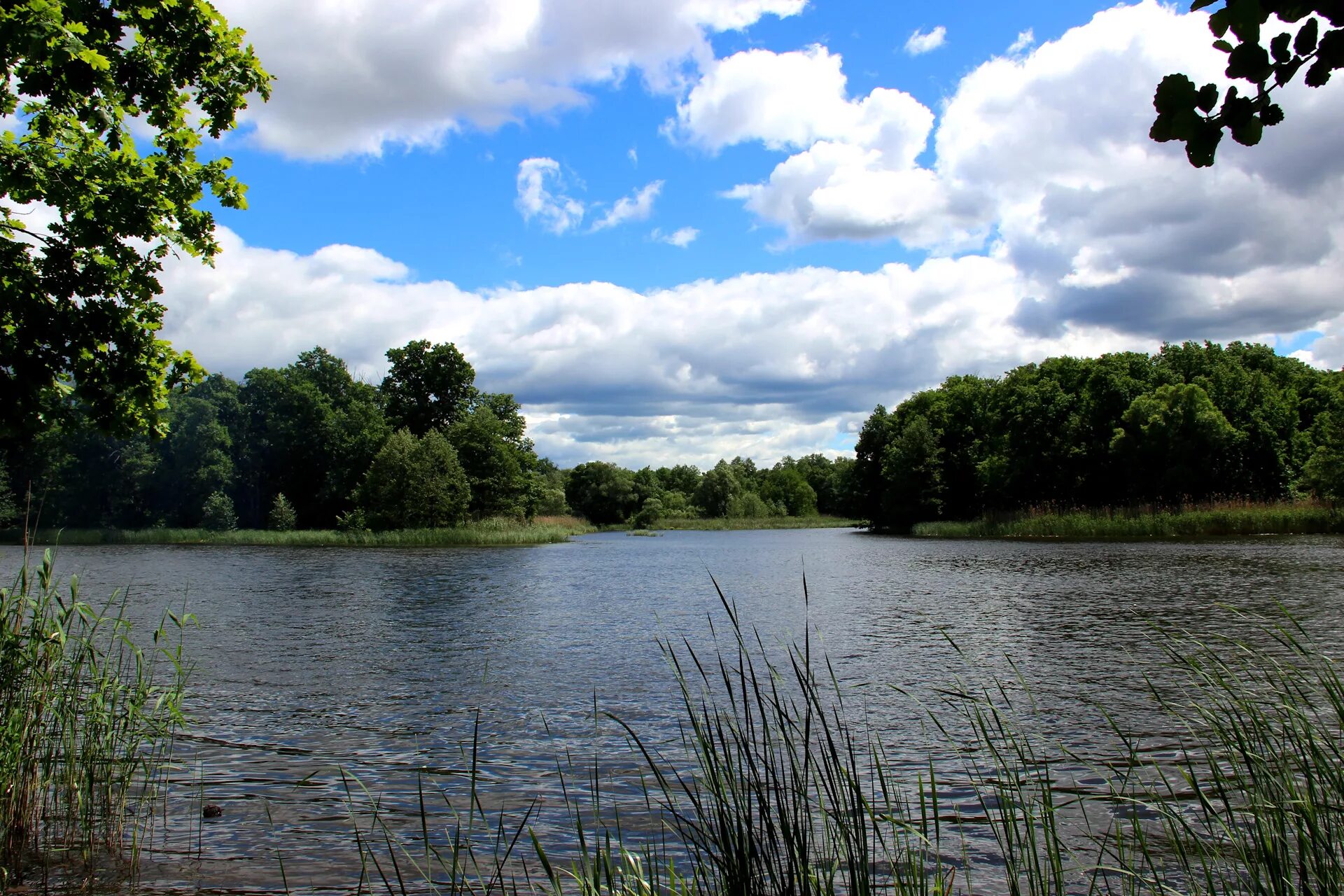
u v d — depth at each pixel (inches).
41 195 275.3
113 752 247.9
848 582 971.9
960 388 2893.7
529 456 3024.1
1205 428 1865.2
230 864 211.3
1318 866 149.9
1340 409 1640.0
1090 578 915.4
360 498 2345.0
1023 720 341.7
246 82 319.9
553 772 286.4
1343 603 634.8
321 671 469.4
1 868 208.1
